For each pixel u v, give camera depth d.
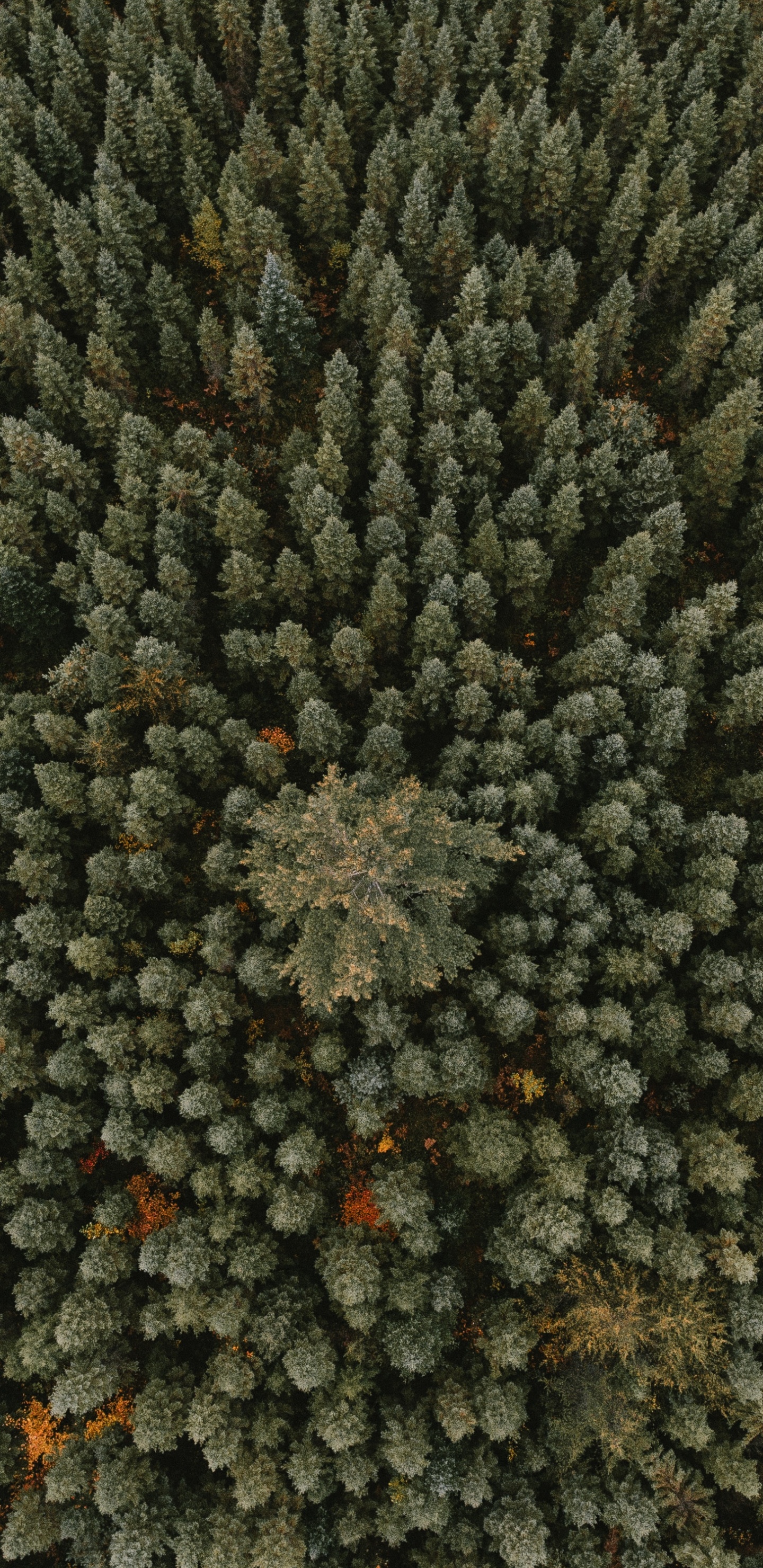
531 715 53.03
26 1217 39.09
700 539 56.91
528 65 59.97
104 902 44.19
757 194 58.53
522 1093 45.22
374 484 51.12
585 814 46.84
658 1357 36.44
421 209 54.34
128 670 48.72
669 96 61.56
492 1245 41.16
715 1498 39.22
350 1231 41.78
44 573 53.28
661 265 56.69
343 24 67.62
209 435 60.38
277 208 61.84
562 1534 38.22
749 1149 43.75
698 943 46.47
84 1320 37.56
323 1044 43.78
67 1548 40.19
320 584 54.09
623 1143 39.72
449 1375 39.81
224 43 63.56
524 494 50.44
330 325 62.97
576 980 42.03
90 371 56.19
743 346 52.00
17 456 50.69
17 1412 39.84
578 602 56.72
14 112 59.38
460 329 55.47
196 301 62.97
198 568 56.19
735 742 51.59
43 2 64.50
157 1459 39.94
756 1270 37.88
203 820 51.94
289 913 39.34
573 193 59.16
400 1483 37.38
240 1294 39.38
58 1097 42.22
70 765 47.66
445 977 47.34
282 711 54.84
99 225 54.97
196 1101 40.69
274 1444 37.34
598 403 57.09
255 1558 34.97
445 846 40.69
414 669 53.50
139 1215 42.56
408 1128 46.28
